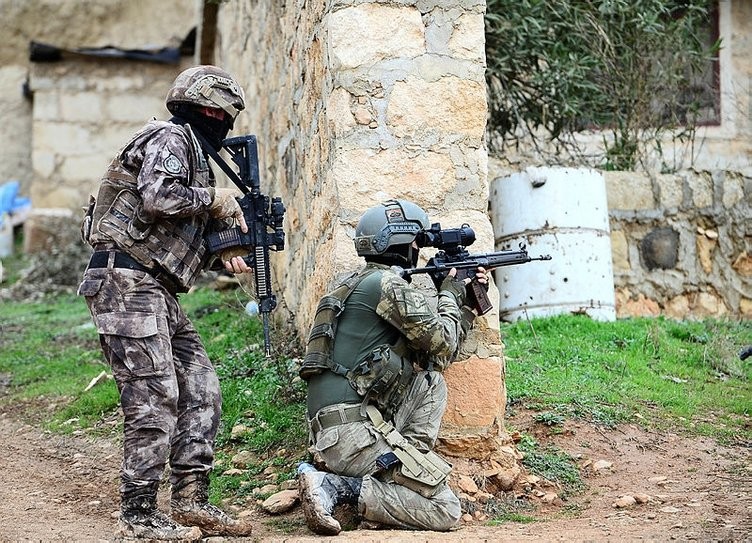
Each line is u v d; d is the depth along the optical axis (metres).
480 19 7.53
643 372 9.45
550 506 6.86
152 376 5.82
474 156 7.45
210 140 6.23
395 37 7.39
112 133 21.23
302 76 9.09
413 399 6.38
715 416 8.57
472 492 6.95
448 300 6.36
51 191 20.97
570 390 8.70
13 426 9.30
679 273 12.68
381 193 7.30
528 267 10.98
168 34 21.47
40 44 20.78
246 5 13.92
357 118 7.31
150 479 5.80
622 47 13.41
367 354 6.19
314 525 5.92
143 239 5.88
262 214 6.26
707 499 6.63
